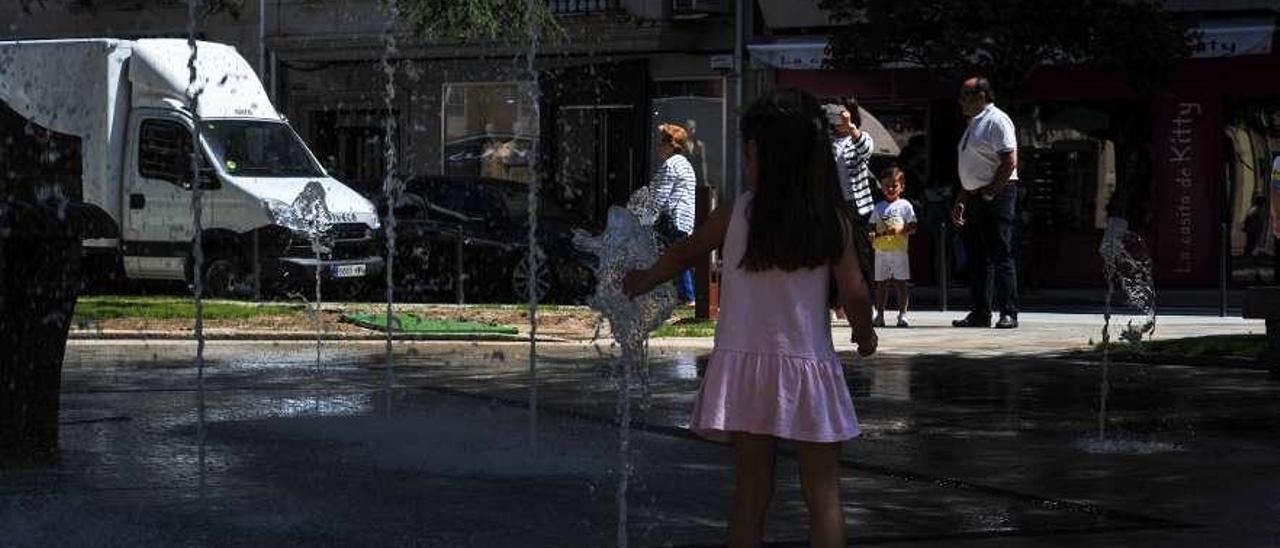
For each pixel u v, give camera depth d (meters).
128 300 23.20
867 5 27.62
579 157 36.84
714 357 6.31
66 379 14.84
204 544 7.48
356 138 39.81
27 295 9.42
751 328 6.23
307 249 26.53
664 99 35.72
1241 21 29.61
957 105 32.69
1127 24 26.33
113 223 9.45
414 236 27.84
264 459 10.04
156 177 27.30
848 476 9.75
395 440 10.91
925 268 32.69
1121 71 27.80
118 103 27.55
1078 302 27.33
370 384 14.66
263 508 8.38
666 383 14.82
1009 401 13.40
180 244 27.09
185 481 9.19
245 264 26.52
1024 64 27.02
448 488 9.07
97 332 19.11
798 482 9.49
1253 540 7.91
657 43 35.22
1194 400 13.48
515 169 37.56
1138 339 16.59
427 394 13.84
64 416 12.07
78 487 8.90
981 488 9.37
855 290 6.25
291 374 15.52
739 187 35.12
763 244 6.17
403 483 9.21
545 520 8.17
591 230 28.27
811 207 6.16
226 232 26.66
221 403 13.05
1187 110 30.78
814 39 32.78
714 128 35.34
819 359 6.21
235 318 20.61
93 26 41.72
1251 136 30.50
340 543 7.56
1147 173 31.16
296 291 26.59
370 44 38.47
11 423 9.56
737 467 6.36
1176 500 9.02
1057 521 8.37
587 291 27.23
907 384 14.59
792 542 7.76
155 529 7.79
